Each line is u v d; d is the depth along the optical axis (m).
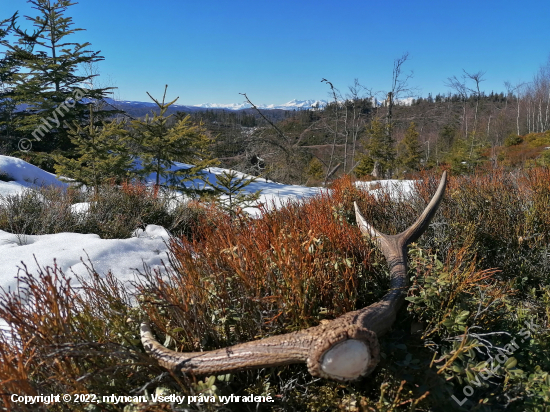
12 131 16.36
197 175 10.23
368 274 2.45
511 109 60.22
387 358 1.90
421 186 5.28
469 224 3.62
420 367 1.81
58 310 1.86
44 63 13.70
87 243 4.70
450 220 3.83
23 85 13.52
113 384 1.80
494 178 5.32
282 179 20.39
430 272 2.32
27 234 5.64
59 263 4.07
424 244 3.56
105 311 2.23
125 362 1.85
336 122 22.06
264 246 2.38
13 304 1.91
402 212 4.54
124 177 9.62
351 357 1.52
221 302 2.17
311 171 24.70
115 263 4.22
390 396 1.76
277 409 1.81
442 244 3.47
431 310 2.15
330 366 1.52
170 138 9.68
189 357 1.74
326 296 2.12
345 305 2.08
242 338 2.10
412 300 2.07
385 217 4.57
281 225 2.82
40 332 1.75
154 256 4.56
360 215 2.93
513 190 4.69
